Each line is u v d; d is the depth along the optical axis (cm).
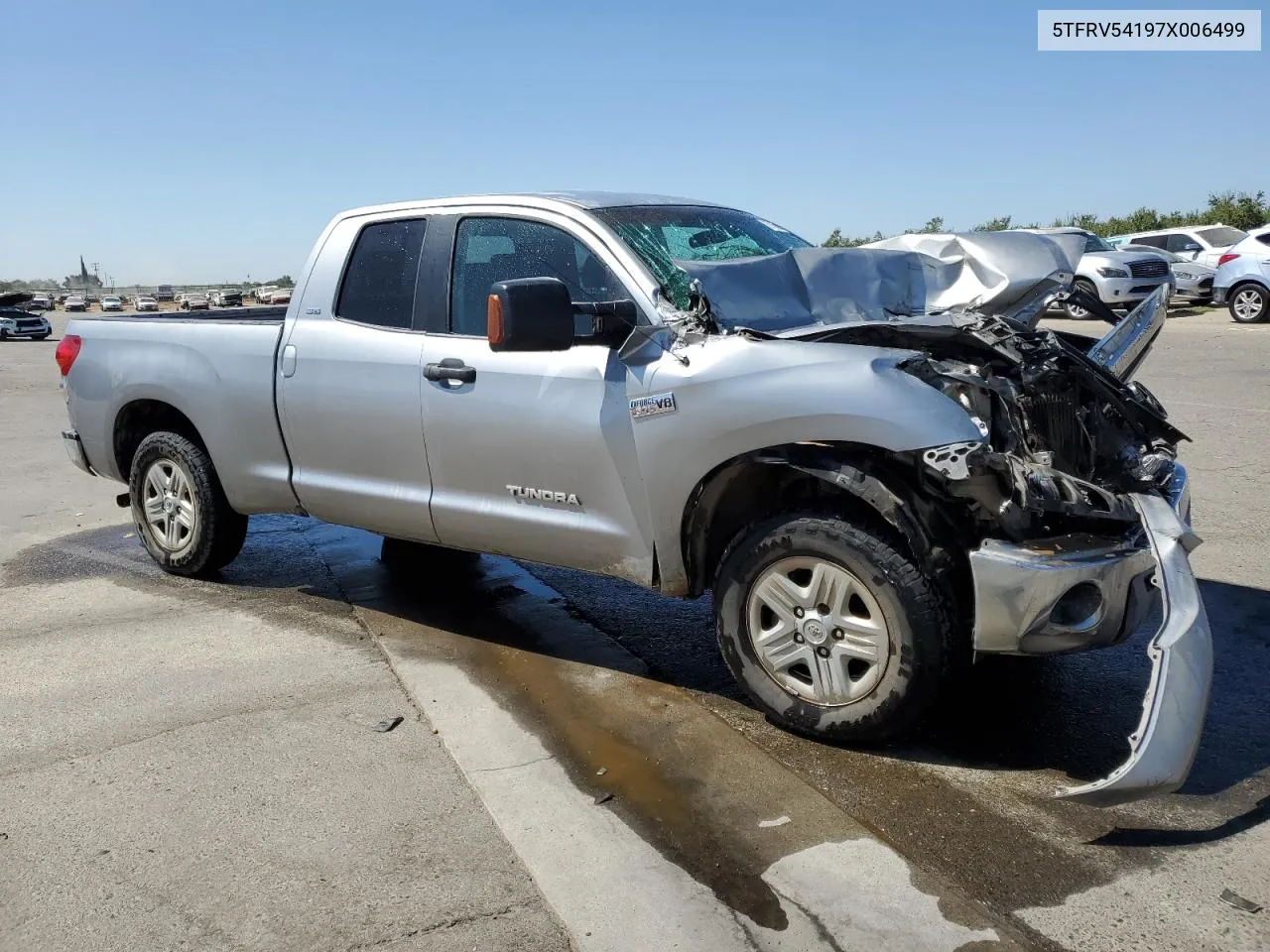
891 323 369
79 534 707
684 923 271
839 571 349
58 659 467
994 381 350
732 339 365
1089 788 289
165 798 341
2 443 1124
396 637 489
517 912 278
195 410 538
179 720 400
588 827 319
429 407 443
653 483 382
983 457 322
